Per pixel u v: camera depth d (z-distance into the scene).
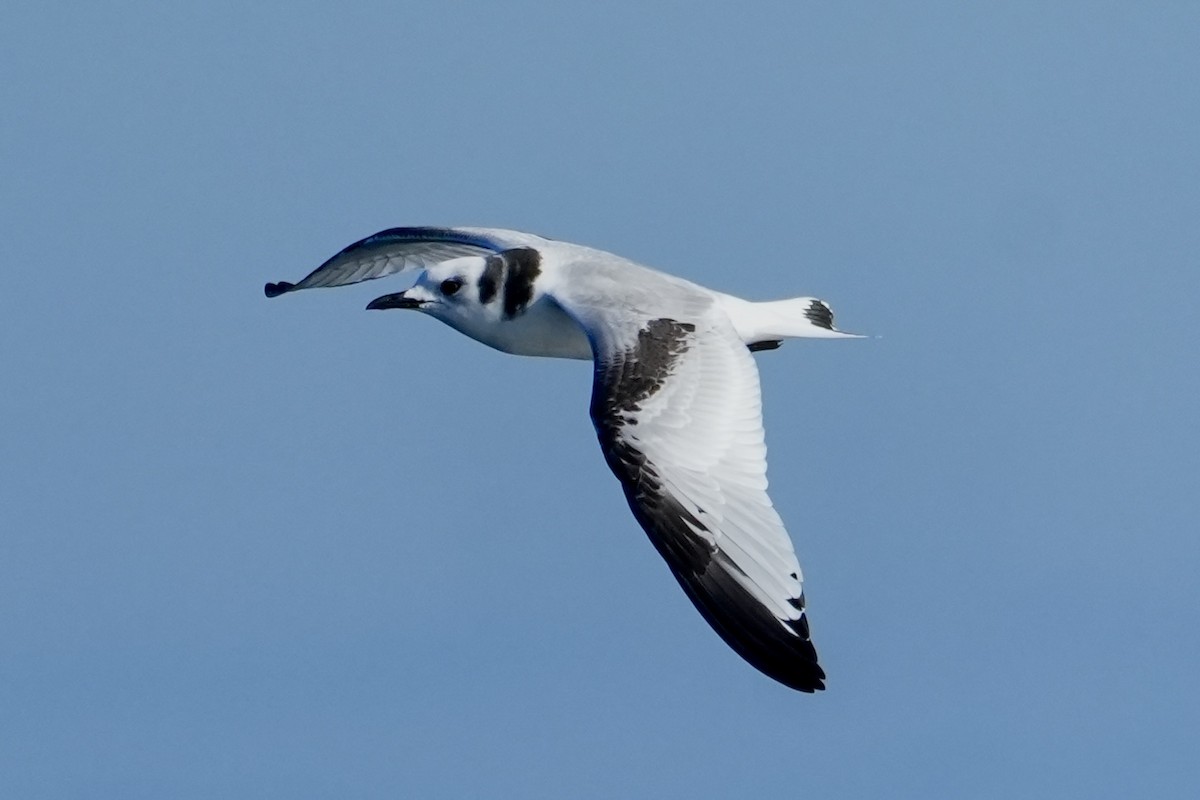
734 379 16.91
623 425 16.48
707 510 16.00
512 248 19.67
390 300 19.70
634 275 18.55
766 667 15.27
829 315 19.25
